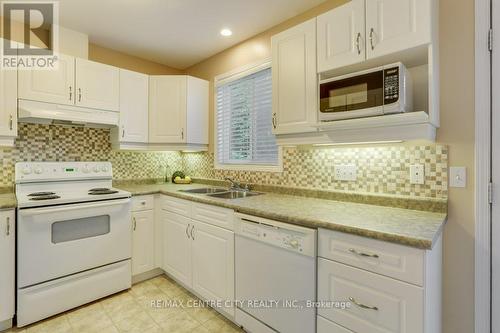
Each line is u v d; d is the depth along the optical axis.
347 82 1.50
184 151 3.30
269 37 2.47
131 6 2.10
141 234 2.52
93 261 2.18
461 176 1.46
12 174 2.30
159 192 2.64
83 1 2.03
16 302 1.84
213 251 2.04
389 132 1.44
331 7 2.03
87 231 2.17
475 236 1.42
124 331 1.83
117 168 2.97
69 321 1.94
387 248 1.16
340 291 1.31
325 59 1.66
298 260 1.48
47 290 1.95
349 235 1.27
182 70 3.50
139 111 2.80
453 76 1.47
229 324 1.92
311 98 1.73
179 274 2.40
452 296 1.48
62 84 2.28
